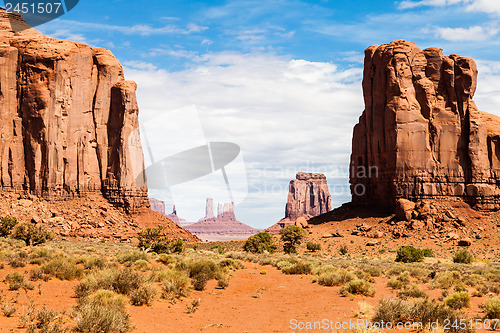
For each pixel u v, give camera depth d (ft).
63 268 72.43
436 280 85.05
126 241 288.10
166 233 311.88
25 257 94.02
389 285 82.43
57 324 37.47
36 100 309.01
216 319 50.55
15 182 301.02
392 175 323.98
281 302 64.95
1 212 274.77
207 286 79.77
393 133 324.80
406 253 191.11
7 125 305.53
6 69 309.42
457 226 290.35
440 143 324.19
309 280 93.45
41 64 313.73
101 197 326.44
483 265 158.81
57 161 310.86
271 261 135.74
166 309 53.83
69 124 320.09
